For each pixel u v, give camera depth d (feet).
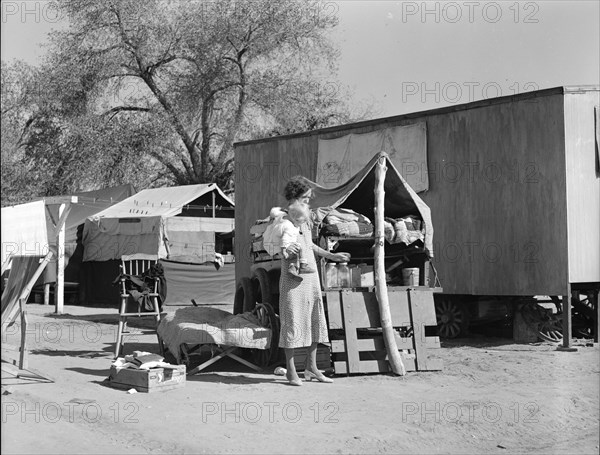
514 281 35.83
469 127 37.86
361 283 28.86
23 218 27.30
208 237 64.44
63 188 91.04
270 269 30.58
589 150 34.65
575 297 38.63
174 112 97.60
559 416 20.70
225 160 101.19
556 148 34.47
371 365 26.73
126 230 65.10
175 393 23.20
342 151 43.29
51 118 91.35
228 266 60.34
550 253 34.53
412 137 40.09
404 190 29.84
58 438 17.80
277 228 24.82
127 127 94.32
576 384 24.77
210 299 59.31
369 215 32.24
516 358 30.58
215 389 23.94
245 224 48.39
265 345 26.76
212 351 27.63
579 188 34.37
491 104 36.91
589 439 18.92
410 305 27.89
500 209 36.52
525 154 35.60
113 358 30.45
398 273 32.14
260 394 23.13
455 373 26.99
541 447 18.22
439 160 39.06
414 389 24.06
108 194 76.84
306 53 94.68
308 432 18.61
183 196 66.85
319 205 30.27
